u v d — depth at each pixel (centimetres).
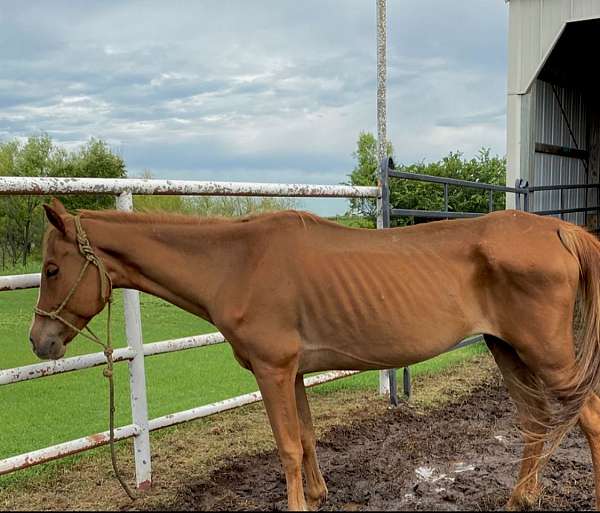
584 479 380
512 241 309
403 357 310
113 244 315
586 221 1177
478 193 1555
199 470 407
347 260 308
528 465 332
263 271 303
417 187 1380
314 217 322
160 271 316
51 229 312
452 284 308
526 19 864
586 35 1011
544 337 304
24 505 355
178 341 412
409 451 439
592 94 1168
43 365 347
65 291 310
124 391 618
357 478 391
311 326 307
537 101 952
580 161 1134
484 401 564
